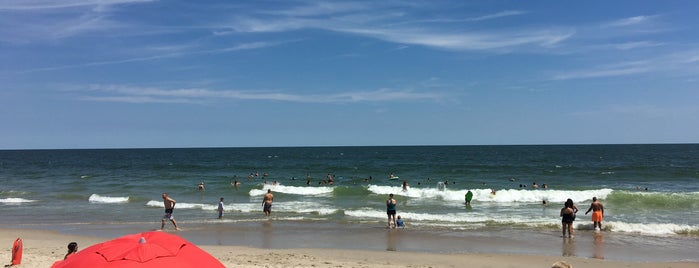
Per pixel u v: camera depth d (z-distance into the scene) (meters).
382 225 19.00
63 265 6.10
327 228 18.38
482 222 19.48
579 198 26.52
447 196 28.50
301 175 48.56
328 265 11.88
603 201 25.16
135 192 31.41
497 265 12.50
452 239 16.20
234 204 25.64
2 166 70.81
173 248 6.28
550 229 17.92
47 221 20.34
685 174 45.06
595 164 64.94
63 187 35.03
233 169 59.94
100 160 93.75
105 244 6.34
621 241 15.65
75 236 16.78
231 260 12.43
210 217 21.17
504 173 49.38
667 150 120.19
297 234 17.22
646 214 21.27
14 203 26.36
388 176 47.06
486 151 126.12
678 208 22.81
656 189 33.19
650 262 12.79
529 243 15.48
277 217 21.02
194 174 49.94
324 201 26.94
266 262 12.18
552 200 26.39
